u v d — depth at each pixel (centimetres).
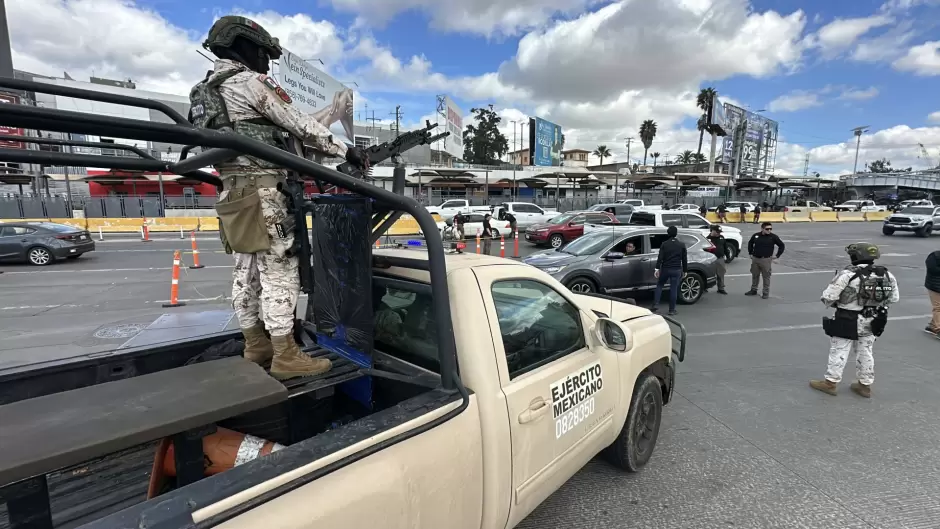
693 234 975
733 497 309
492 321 207
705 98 6725
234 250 199
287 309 204
